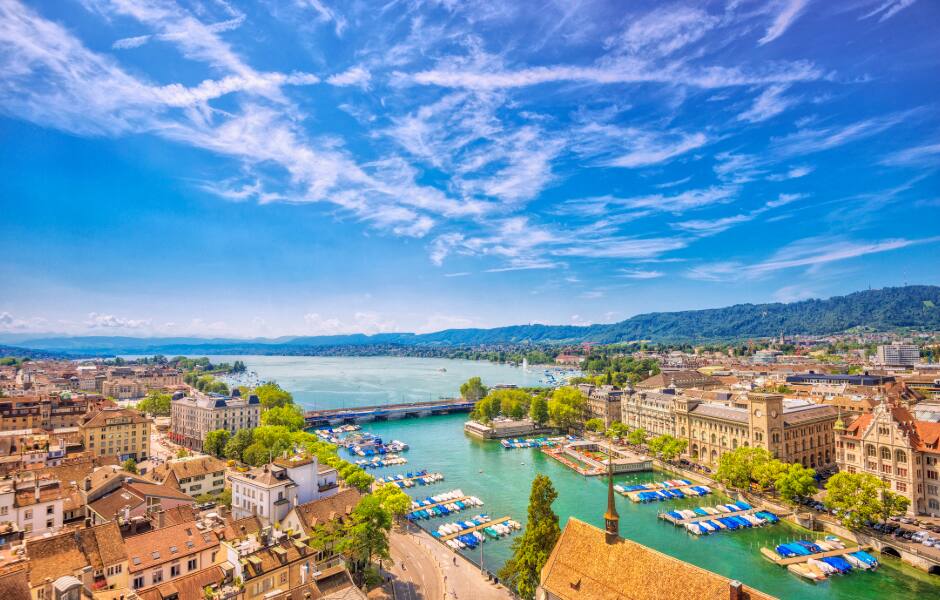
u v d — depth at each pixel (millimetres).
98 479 137250
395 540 150250
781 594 122000
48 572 83688
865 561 134500
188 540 101562
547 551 100688
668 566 73312
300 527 121625
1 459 164750
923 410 188750
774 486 189625
